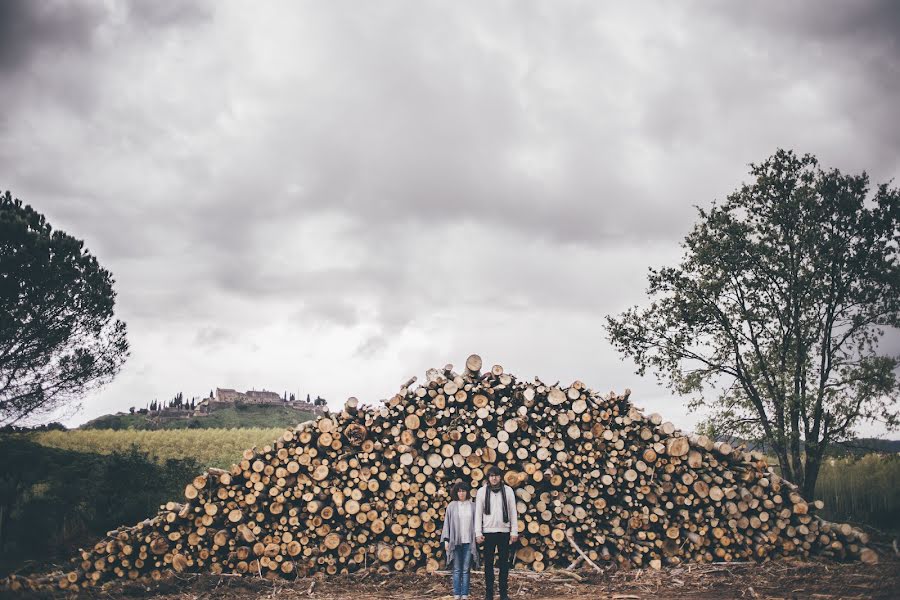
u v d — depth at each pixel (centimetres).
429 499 1029
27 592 837
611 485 1035
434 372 1138
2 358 1466
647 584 880
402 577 959
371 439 1077
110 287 1722
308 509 1007
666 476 1035
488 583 777
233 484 1031
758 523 998
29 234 1491
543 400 1097
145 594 881
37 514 1179
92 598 851
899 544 1026
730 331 1455
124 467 1410
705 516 1014
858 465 1477
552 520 1008
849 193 1411
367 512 1020
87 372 1595
